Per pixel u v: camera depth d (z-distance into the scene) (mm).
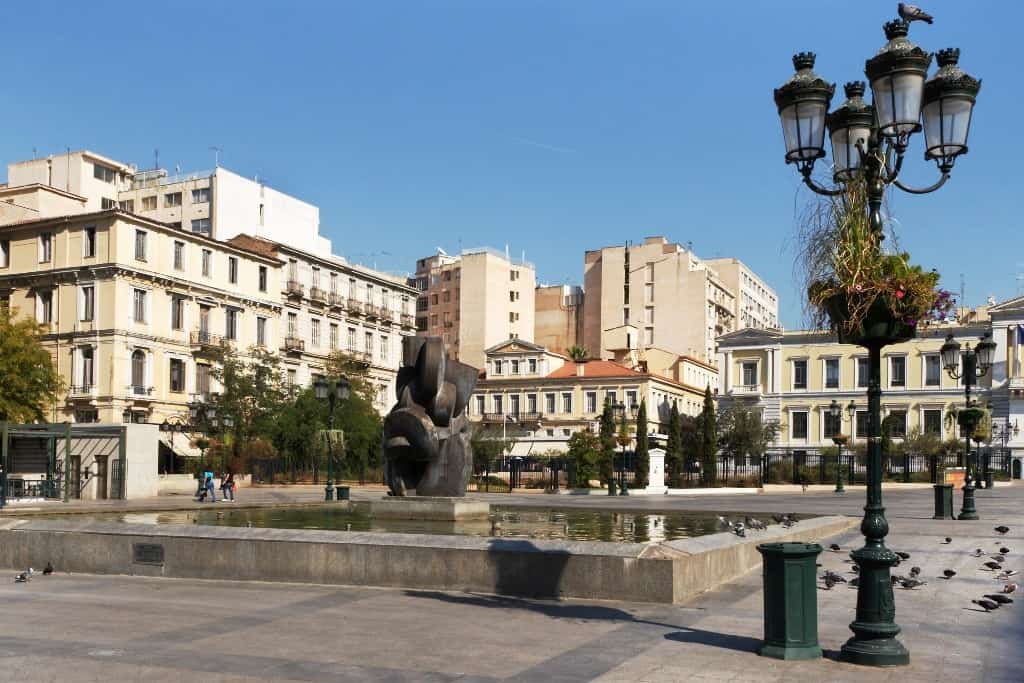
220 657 8992
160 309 63562
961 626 10352
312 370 76438
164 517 21969
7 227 63938
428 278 128500
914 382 80562
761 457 58781
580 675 8258
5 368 51156
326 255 94188
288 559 13453
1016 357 76500
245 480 51250
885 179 9078
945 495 24797
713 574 12953
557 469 56406
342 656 9031
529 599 12031
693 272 116750
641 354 108000
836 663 8633
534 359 99625
